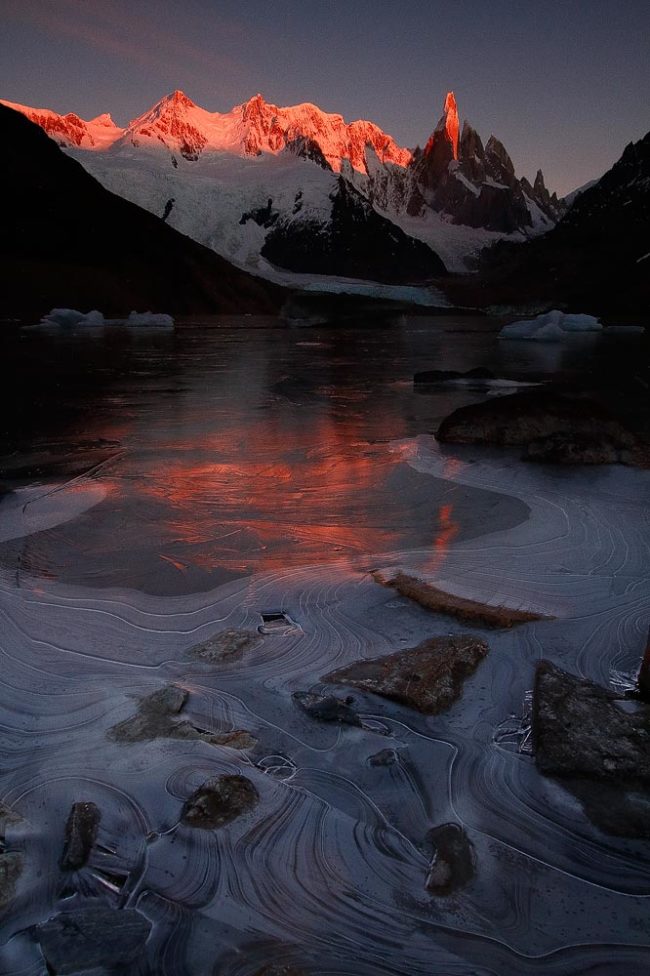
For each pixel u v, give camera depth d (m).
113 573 3.54
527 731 2.22
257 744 2.16
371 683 2.44
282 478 5.48
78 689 2.47
